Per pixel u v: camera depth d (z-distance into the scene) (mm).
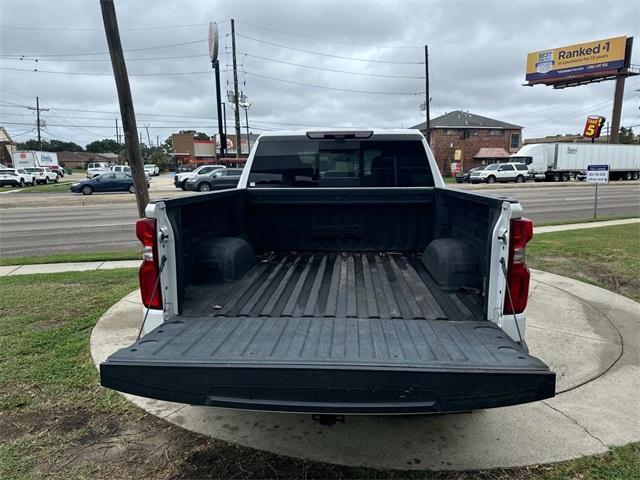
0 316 5395
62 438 3064
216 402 2141
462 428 3189
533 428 3189
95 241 11727
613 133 53938
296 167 4504
